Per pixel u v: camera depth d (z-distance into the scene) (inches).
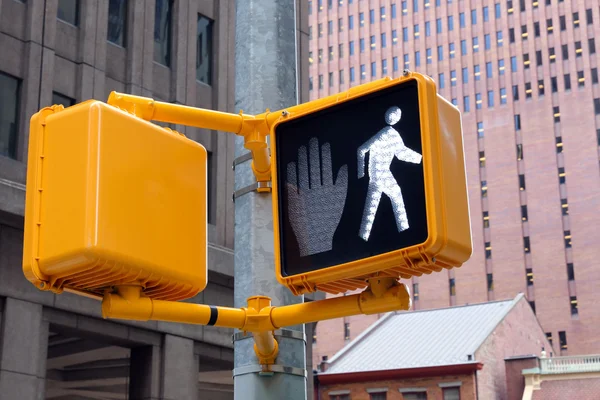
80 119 128.6
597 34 4530.0
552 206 4404.5
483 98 4736.7
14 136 1016.9
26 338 964.6
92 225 123.3
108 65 1136.2
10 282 962.7
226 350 1234.0
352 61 5196.9
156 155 137.3
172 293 141.7
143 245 131.0
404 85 134.3
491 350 2514.8
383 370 2482.8
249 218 178.7
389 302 138.0
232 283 1210.0
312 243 138.7
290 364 170.1
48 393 1501.0
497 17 4825.3
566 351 4165.8
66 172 127.3
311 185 141.1
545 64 4626.0
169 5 1256.2
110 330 1074.7
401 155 132.3
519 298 2783.0
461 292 4451.3
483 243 4490.7
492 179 4576.8
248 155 182.2
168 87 1214.3
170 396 1123.9
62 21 1091.9
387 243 130.6
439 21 4997.5
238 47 192.9
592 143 4399.6
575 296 4232.3
